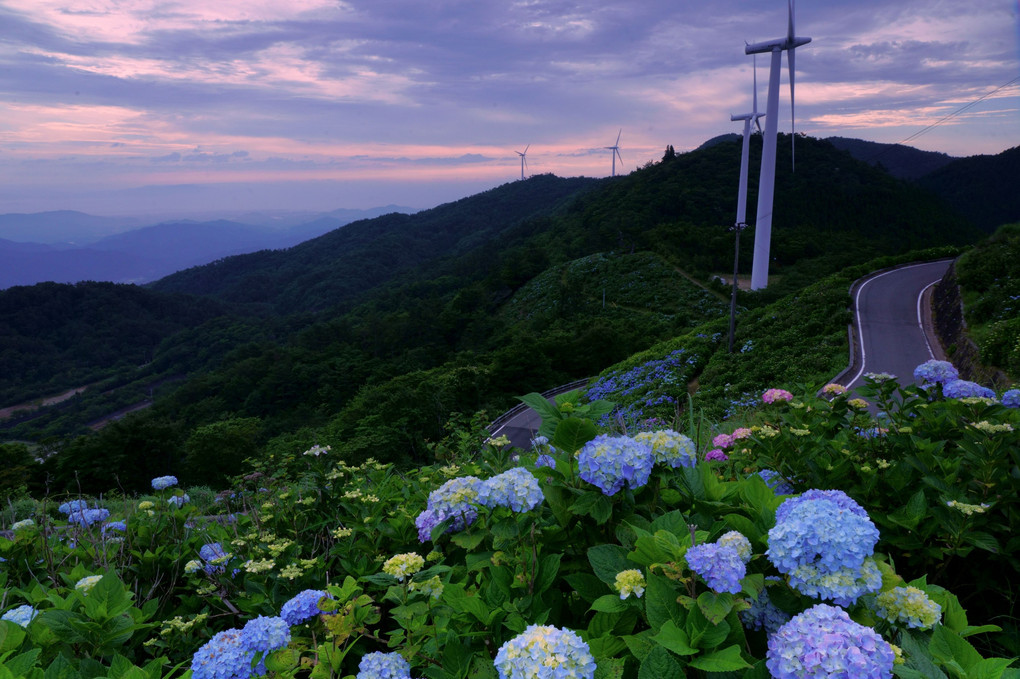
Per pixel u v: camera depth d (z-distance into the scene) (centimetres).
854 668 143
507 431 1956
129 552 394
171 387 15712
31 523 422
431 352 10362
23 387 17488
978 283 2903
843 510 183
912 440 333
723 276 9956
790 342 3403
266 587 324
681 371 3672
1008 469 311
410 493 444
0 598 301
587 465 228
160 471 3522
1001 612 298
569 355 6950
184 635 292
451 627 220
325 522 407
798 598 192
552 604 230
